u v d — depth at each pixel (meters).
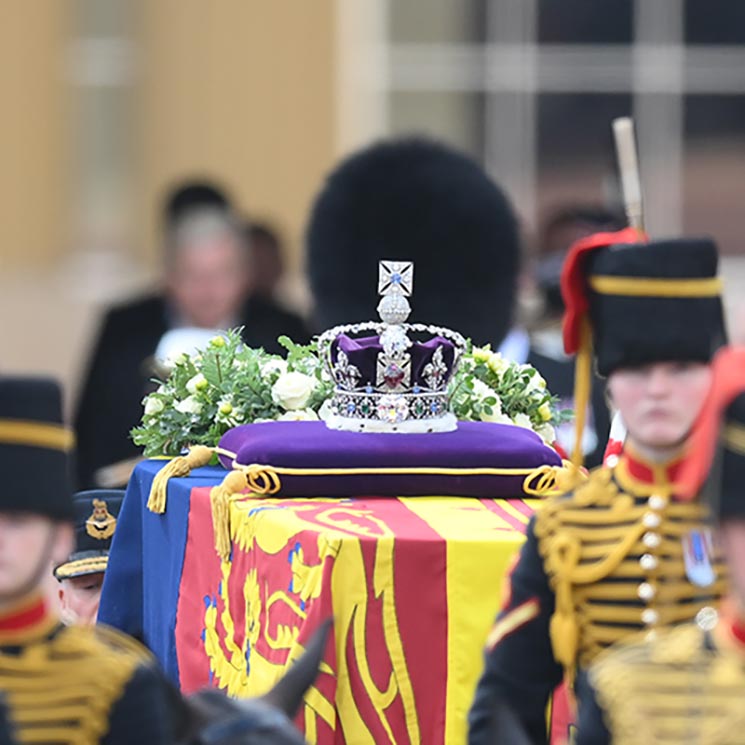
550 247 28.81
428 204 25.31
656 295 14.09
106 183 50.41
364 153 25.56
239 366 20.78
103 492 21.59
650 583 14.01
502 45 50.25
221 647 18.25
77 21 50.28
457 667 16.58
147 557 20.45
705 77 50.25
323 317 25.47
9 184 50.06
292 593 16.83
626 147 15.77
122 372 31.66
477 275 25.41
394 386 18.95
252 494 18.50
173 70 50.09
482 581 16.59
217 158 49.94
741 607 12.02
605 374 14.38
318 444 18.39
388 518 17.36
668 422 14.05
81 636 12.88
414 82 50.00
